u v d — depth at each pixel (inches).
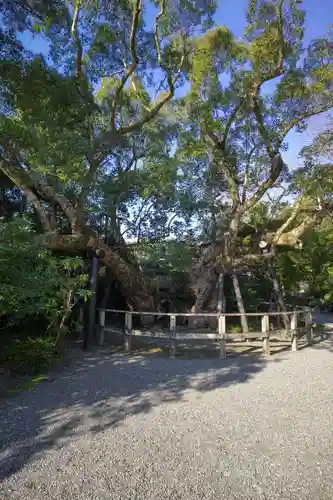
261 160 340.2
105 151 262.2
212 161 355.9
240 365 234.2
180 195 350.9
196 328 374.9
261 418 147.0
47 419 143.3
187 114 321.7
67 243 287.0
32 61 223.9
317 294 581.0
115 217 358.3
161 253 373.1
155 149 327.9
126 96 265.3
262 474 106.0
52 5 228.2
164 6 217.5
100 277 406.6
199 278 390.9
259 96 315.3
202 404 162.2
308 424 141.6
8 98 237.8
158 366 229.1
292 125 322.7
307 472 107.4
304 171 337.1
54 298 231.0
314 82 301.3
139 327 370.9
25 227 183.8
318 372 217.0
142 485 99.9
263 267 408.5
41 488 97.7
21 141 237.0
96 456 114.9
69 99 233.3
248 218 398.0
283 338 325.1
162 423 140.9
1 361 210.4
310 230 363.6
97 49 229.5
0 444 121.4
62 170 250.1
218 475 105.3
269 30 277.4
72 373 210.4
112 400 166.6
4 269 168.2
